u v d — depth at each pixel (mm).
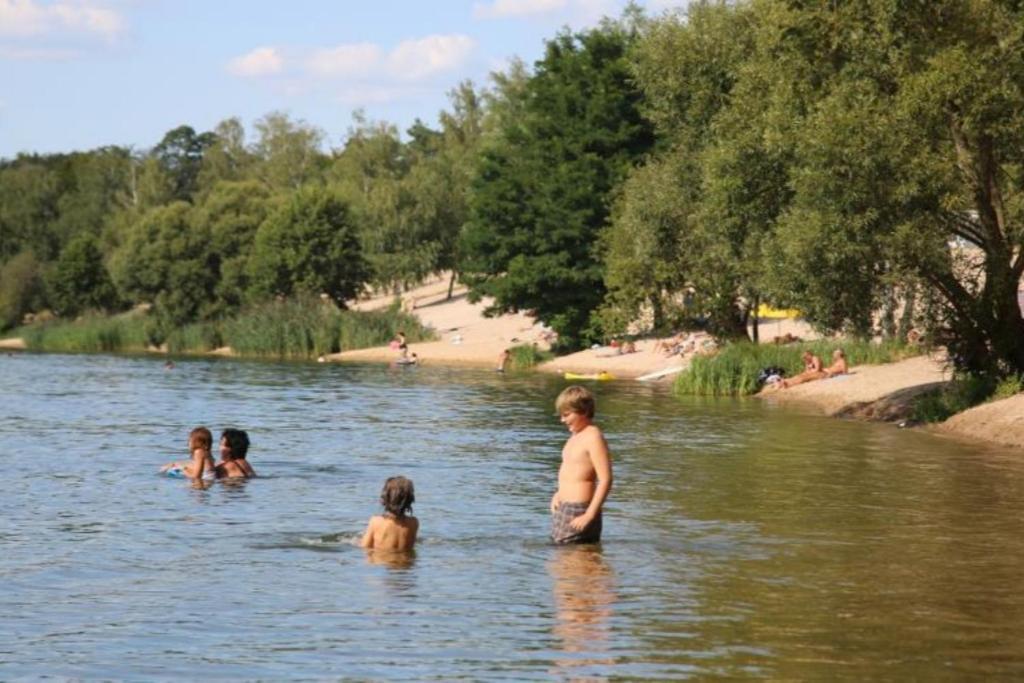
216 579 14242
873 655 11016
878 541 16703
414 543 16359
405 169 138875
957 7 31203
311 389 54219
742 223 40500
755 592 13539
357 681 10266
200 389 54469
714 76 56562
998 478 23438
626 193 64438
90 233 149000
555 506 16672
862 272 33312
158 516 18891
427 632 11805
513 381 59938
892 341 52000
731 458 26828
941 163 31312
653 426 35062
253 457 27250
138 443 30703
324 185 142500
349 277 111500
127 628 12016
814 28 33312
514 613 12539
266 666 10711
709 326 66250
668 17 58281
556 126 80500
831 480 23078
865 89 32906
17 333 139375
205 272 116500
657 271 62406
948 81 30203
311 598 13227
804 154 32812
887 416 37969
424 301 118875
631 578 14258
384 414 40156
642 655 11008
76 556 15641
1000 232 33719
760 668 10617
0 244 164875
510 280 79000
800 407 42594
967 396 35031
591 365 70625
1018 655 11047
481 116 126250
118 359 90438
